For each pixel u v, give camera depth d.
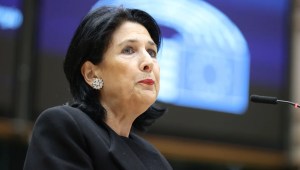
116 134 4.39
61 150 4.04
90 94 4.48
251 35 13.59
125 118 4.55
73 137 4.10
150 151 4.65
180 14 12.51
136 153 4.52
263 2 13.86
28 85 11.28
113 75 4.43
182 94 12.57
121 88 4.39
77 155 4.03
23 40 11.25
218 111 13.07
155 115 4.99
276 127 13.84
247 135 13.50
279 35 13.98
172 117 12.58
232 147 13.35
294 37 14.37
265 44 13.77
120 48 4.45
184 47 12.53
